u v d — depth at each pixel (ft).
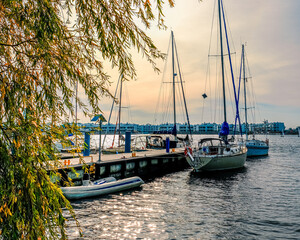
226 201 38.63
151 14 7.16
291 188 48.06
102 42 6.86
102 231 26.16
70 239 23.99
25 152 5.84
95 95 7.87
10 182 5.48
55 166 6.72
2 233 5.40
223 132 69.15
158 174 69.72
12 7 5.87
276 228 27.09
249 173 66.64
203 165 64.18
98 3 6.86
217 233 25.86
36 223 5.66
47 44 6.29
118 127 101.50
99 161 56.34
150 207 35.42
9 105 5.96
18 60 6.57
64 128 6.99
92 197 41.06
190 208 34.86
